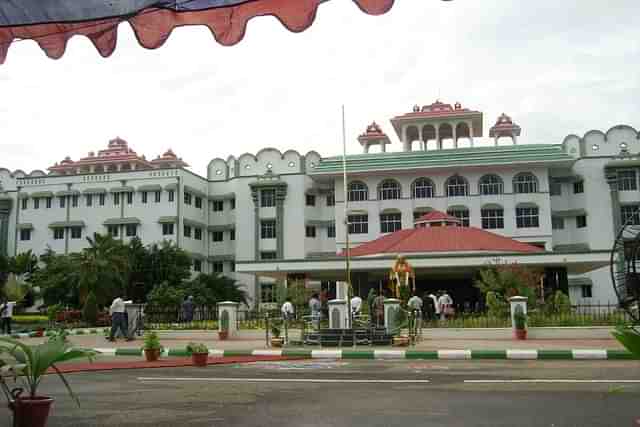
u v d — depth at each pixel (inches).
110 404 339.3
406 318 880.3
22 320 1717.5
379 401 341.4
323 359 660.7
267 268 1461.6
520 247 1523.1
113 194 2284.7
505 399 344.8
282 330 1007.6
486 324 951.0
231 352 709.3
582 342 831.7
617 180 2090.3
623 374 472.4
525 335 888.9
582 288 2068.2
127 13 184.5
